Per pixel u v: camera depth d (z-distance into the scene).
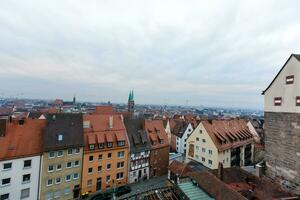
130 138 51.44
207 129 52.78
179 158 63.75
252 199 24.12
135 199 33.91
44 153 37.53
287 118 27.16
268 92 30.62
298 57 26.08
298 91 25.69
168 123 86.81
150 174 54.09
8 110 115.81
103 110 69.88
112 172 46.78
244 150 59.81
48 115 42.16
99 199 39.94
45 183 37.75
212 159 50.03
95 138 45.34
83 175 42.56
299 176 25.17
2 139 35.16
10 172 34.06
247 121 75.25
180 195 26.45
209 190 25.23
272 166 29.38
